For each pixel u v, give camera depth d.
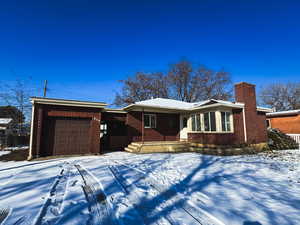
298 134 14.41
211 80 28.16
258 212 3.03
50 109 9.25
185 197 3.72
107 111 12.81
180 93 28.52
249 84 12.29
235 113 11.58
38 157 8.75
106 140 13.86
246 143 11.28
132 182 4.78
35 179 5.05
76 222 2.70
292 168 6.59
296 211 3.07
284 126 16.80
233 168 6.60
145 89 27.86
